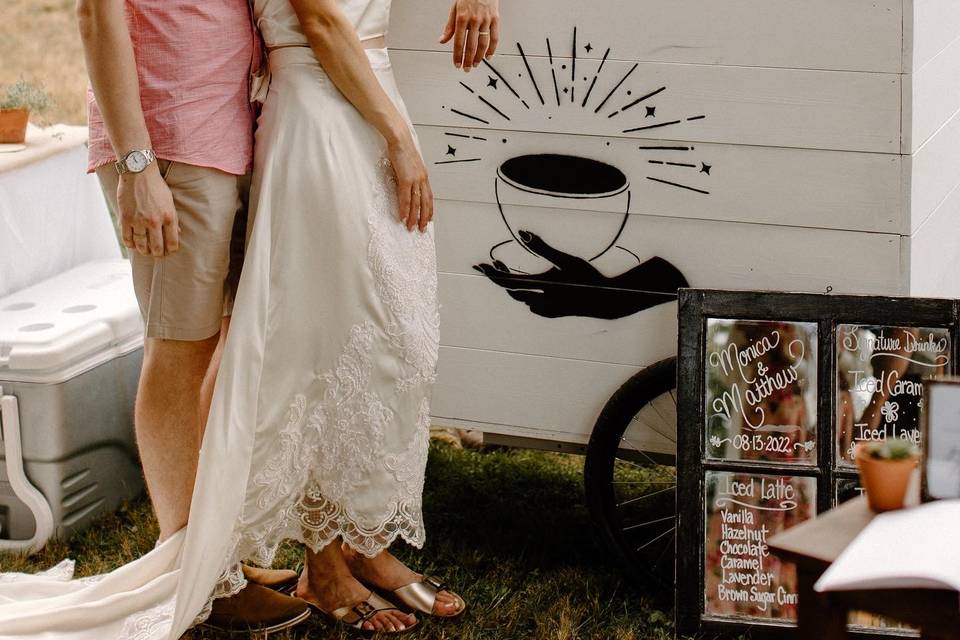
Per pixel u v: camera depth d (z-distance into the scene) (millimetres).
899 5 2389
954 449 1651
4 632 2566
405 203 2480
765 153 2590
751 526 2584
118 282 3479
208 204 2402
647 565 2850
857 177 2533
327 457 2547
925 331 2492
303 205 2398
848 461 2547
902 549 1525
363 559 2805
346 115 2430
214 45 2365
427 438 2672
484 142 2807
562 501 3373
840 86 2486
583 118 2707
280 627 2689
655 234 2730
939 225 2795
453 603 2771
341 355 2477
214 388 2512
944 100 2697
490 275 2893
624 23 2613
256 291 2395
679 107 2621
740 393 2578
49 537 3096
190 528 2389
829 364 2531
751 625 2576
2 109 3375
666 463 2938
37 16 7156
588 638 2682
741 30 2527
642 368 2826
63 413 3062
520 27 2695
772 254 2654
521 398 2949
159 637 2510
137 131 2309
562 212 2789
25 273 3426
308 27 2359
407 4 2773
